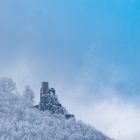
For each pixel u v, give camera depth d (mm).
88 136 154625
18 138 134250
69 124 161000
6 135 133375
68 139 147750
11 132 135625
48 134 143250
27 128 143250
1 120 146750
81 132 157500
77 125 162000
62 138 146000
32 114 162750
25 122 150250
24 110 164500
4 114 154875
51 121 159375
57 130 150625
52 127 152125
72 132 155375
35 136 138500
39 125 150375
